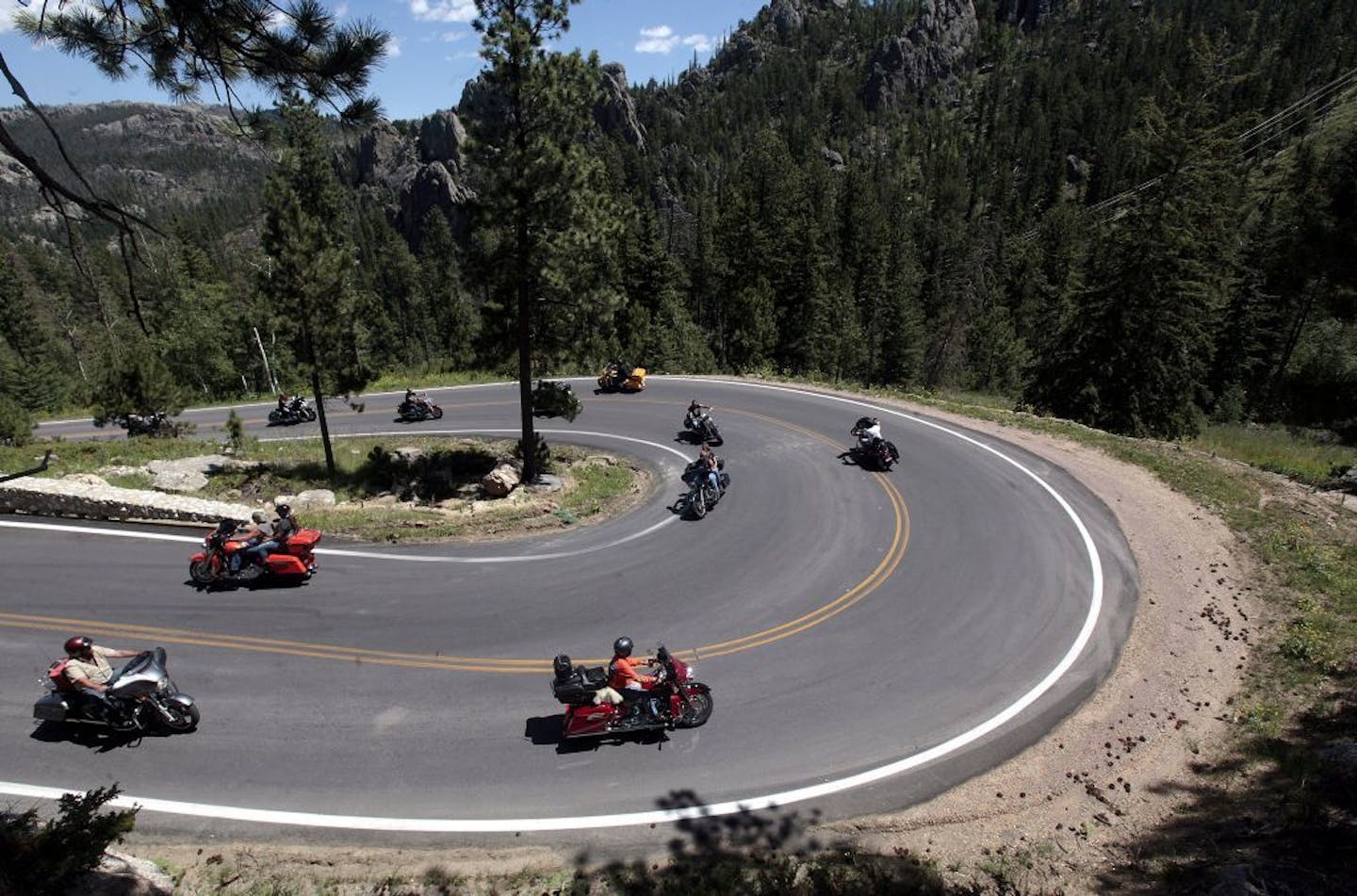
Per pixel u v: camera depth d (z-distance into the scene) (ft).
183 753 31.32
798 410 93.04
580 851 27.12
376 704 34.68
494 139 62.18
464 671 37.37
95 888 21.44
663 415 95.45
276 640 39.52
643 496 66.74
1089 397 103.19
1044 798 29.94
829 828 28.45
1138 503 57.88
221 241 464.65
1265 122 315.58
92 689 30.42
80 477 63.87
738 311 199.31
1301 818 25.07
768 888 24.91
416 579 47.11
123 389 92.99
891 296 208.54
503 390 120.47
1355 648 36.83
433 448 87.40
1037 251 303.89
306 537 46.14
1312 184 100.89
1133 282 99.40
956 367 224.33
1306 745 30.12
